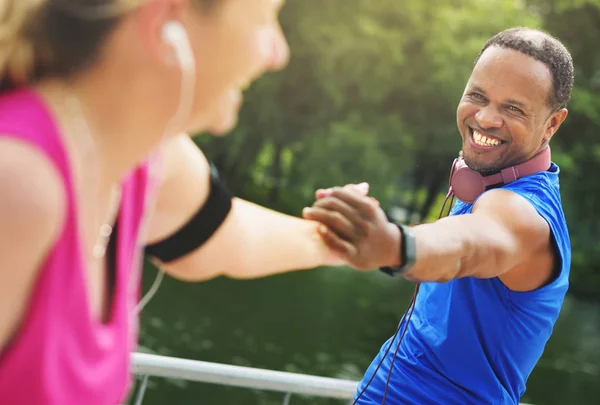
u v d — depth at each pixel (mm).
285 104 33656
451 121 34094
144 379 2188
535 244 1822
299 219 1524
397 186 39812
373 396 2264
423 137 34344
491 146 2033
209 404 12242
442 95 33562
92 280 1000
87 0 859
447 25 33156
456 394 2090
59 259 842
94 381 960
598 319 29500
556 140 35719
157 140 942
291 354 16688
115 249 1040
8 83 887
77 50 873
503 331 2027
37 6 862
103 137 912
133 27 885
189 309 18297
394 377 2217
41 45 874
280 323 18906
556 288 2016
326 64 31938
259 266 1444
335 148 31625
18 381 849
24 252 790
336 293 23719
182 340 16031
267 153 40125
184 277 1445
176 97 911
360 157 31547
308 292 23094
